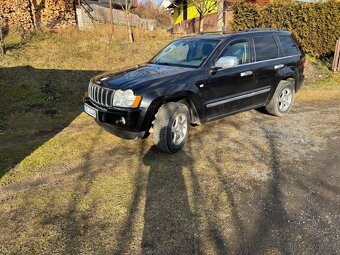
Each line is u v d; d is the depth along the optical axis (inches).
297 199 127.9
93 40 473.7
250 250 99.0
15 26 482.9
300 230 108.7
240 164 159.9
